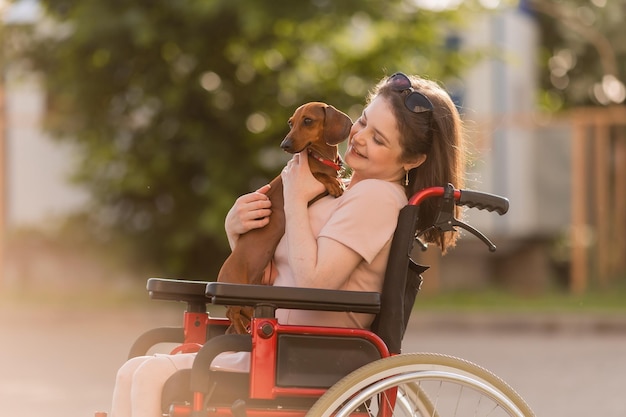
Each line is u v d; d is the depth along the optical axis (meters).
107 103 16.67
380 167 4.21
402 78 4.24
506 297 17.08
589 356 11.73
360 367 3.91
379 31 16.42
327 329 3.90
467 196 4.12
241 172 16.28
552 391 9.22
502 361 11.24
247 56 16.38
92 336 13.28
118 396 4.11
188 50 15.84
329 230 4.06
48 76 16.61
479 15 16.70
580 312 15.29
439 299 16.55
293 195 4.11
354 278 4.14
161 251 17.11
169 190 16.84
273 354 3.86
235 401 3.80
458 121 4.32
